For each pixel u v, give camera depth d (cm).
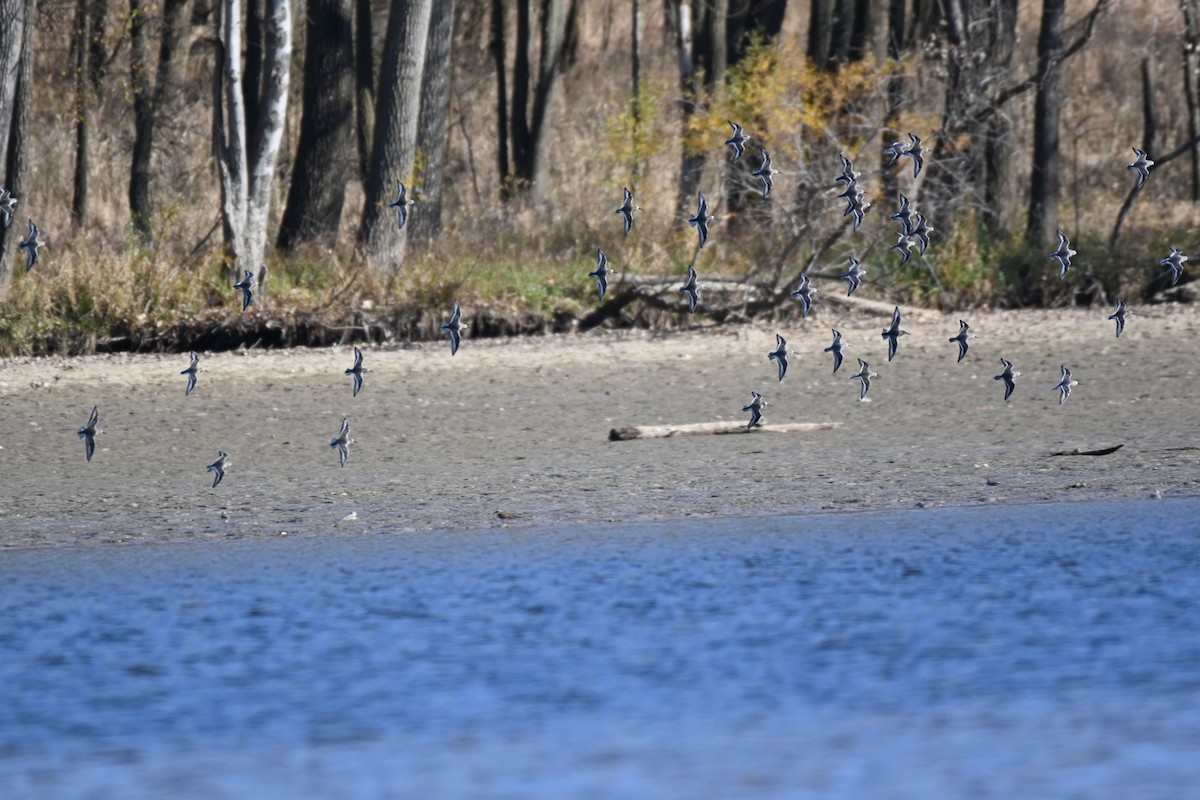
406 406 7925
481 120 18988
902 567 4531
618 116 13562
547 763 3000
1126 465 6162
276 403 8044
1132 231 12138
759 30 13988
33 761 3047
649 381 8481
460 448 6944
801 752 3038
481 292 10438
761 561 4650
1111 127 18675
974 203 11731
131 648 3812
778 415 7600
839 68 11925
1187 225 13200
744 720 3231
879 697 3362
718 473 6212
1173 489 5681
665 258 11044
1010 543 4825
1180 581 4316
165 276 10344
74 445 7175
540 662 3647
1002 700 3344
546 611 4103
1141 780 2866
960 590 4256
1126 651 3675
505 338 10000
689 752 3041
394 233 11250
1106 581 4328
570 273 10769
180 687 3494
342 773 2967
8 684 3525
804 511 5466
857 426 7269
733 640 3803
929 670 3550
